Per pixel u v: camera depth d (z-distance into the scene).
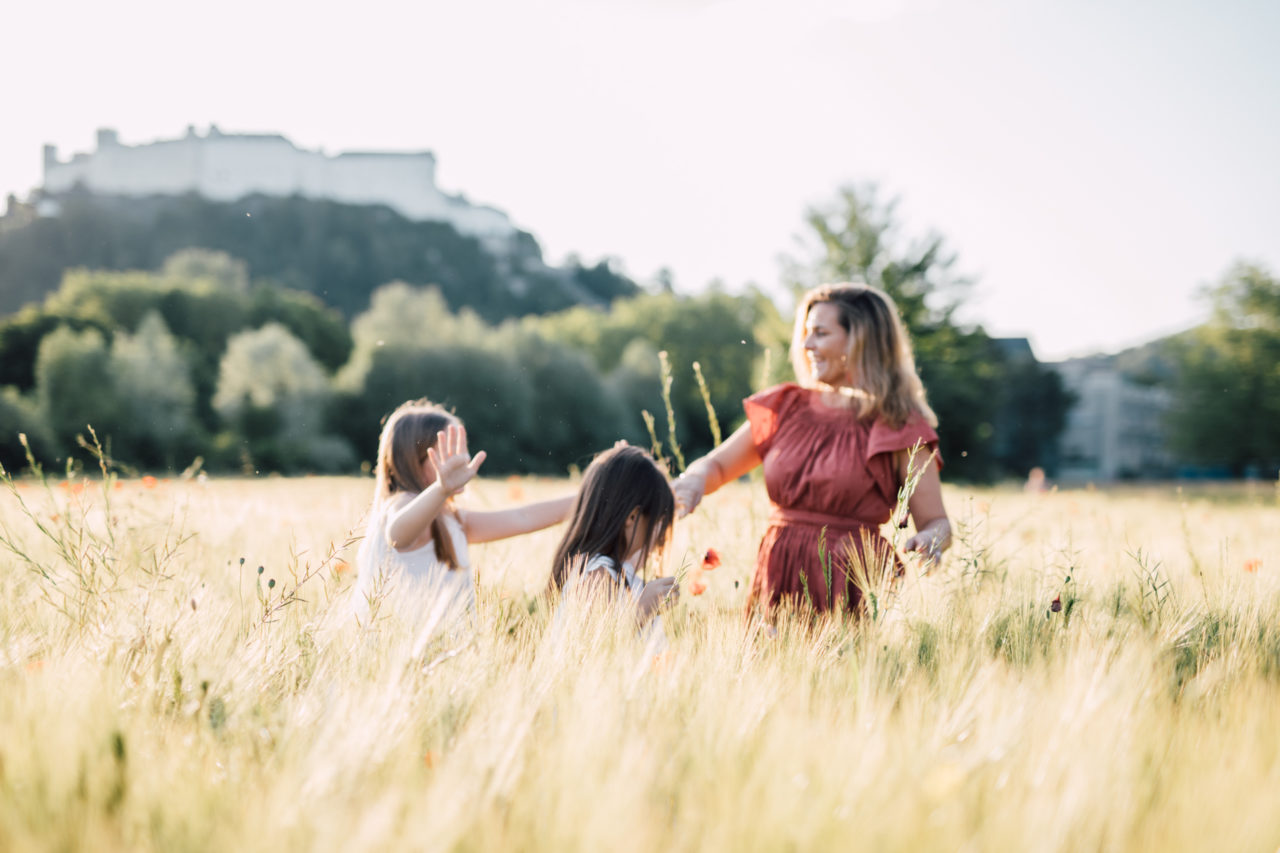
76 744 1.33
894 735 1.47
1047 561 3.11
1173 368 48.75
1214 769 1.40
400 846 1.14
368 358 58.84
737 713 1.56
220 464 50.28
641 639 2.12
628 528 2.80
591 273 176.38
